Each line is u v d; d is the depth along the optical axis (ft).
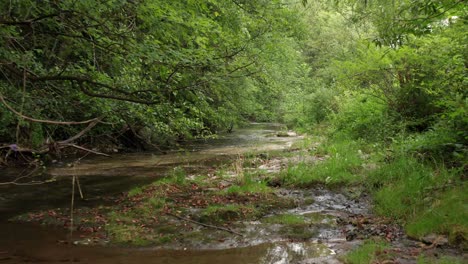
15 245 19.08
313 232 20.49
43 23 19.69
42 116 24.49
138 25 21.75
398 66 37.70
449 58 31.07
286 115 86.63
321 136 57.98
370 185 26.84
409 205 21.86
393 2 20.77
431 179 23.47
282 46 43.70
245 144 58.23
